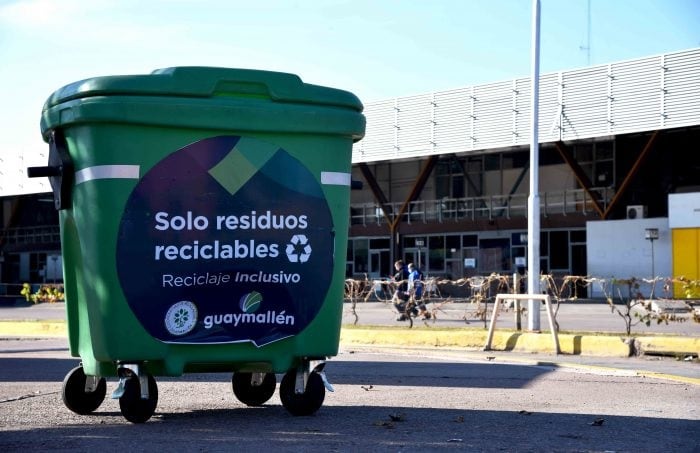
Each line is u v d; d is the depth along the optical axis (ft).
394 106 170.09
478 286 73.20
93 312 24.45
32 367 42.47
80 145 24.59
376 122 172.65
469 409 28.53
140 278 24.23
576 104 146.51
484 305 77.25
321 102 25.57
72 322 26.09
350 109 26.09
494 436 23.43
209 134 24.70
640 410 28.53
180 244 24.50
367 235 189.06
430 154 165.07
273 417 26.35
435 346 56.08
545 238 164.04
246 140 24.95
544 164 168.96
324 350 25.89
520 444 22.29
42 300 118.83
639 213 147.43
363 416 26.68
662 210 159.43
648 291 141.38
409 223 181.37
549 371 40.63
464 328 63.10
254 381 28.94
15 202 233.96
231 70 24.77
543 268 163.84
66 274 26.03
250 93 24.99
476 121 159.02
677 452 21.52
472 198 173.68
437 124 164.14
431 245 180.55
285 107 25.12
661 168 159.53
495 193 176.35
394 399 31.01
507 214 170.09
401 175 191.21
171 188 24.45
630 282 57.98
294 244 25.41
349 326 66.39
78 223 24.75
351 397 31.55
